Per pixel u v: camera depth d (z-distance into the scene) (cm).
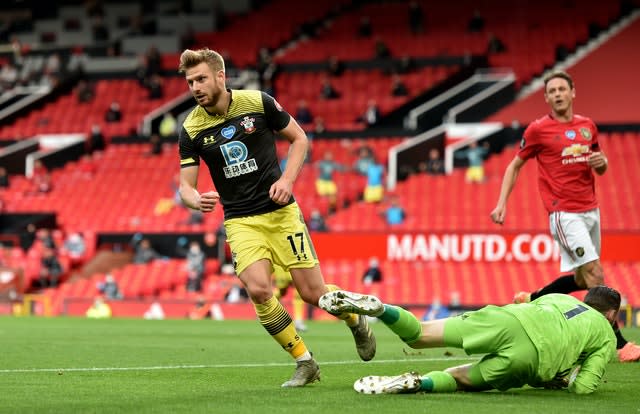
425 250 8675
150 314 8438
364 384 2102
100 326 6172
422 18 13225
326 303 1983
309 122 11588
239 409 1861
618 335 3070
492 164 10175
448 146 10844
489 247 8550
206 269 9262
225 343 4347
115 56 14112
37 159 11331
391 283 8519
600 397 2131
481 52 12594
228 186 2281
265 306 2258
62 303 8950
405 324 2056
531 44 12469
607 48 12300
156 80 12744
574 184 3098
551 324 2106
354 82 12344
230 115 2270
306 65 12706
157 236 9662
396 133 11038
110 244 9919
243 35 14100
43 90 13538
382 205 9644
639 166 9769
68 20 15312
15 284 9044
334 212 9819
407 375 2089
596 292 2255
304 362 2308
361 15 13750
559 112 3100
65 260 9625
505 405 1939
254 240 2253
